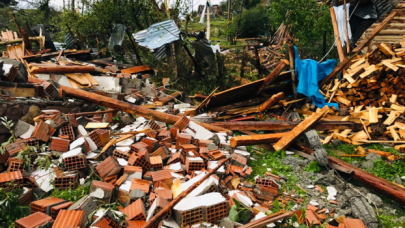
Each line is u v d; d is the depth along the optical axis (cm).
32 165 470
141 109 745
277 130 822
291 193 520
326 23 1526
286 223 407
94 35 1673
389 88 884
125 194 432
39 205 378
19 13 2516
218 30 3188
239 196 437
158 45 1214
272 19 2153
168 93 1195
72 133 553
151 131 631
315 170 588
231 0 3272
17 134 526
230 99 962
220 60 1362
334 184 549
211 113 966
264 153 685
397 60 874
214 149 591
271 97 935
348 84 939
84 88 916
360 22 1160
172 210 384
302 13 1570
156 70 1376
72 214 348
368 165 629
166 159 583
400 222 458
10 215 387
